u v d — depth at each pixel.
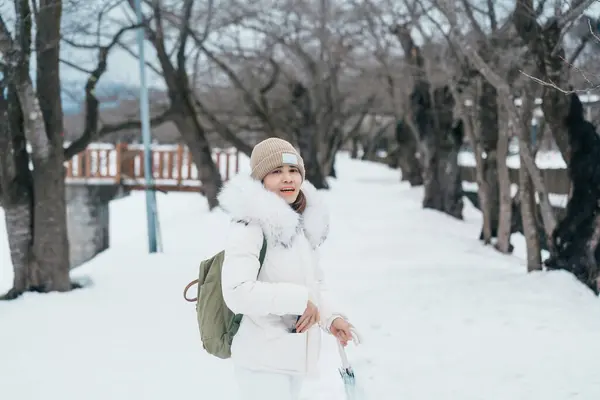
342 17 20.17
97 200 20.45
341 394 4.22
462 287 7.47
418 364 4.88
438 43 14.91
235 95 23.50
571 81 7.97
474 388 4.32
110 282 8.31
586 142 7.24
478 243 12.40
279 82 24.41
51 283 7.59
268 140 2.63
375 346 5.40
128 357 5.05
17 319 6.21
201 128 17.84
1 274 12.78
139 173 22.56
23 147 7.64
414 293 7.31
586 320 5.91
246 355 2.45
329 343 5.52
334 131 28.05
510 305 6.52
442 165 18.14
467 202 22.88
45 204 7.58
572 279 7.21
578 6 6.68
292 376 2.59
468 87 12.16
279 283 2.37
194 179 23.20
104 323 6.10
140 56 11.70
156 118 16.97
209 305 2.52
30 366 4.83
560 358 4.84
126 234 23.69
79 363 4.91
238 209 2.42
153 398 4.21
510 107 7.94
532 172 7.84
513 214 12.15
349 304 6.97
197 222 16.05
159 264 9.86
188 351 5.21
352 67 24.56
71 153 8.59
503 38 9.40
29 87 7.29
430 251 11.08
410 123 18.92
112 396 4.25
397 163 46.81
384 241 12.26
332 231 13.66
